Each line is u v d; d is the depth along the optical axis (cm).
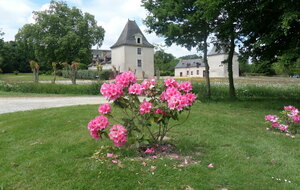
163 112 376
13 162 368
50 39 4331
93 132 362
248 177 321
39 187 295
